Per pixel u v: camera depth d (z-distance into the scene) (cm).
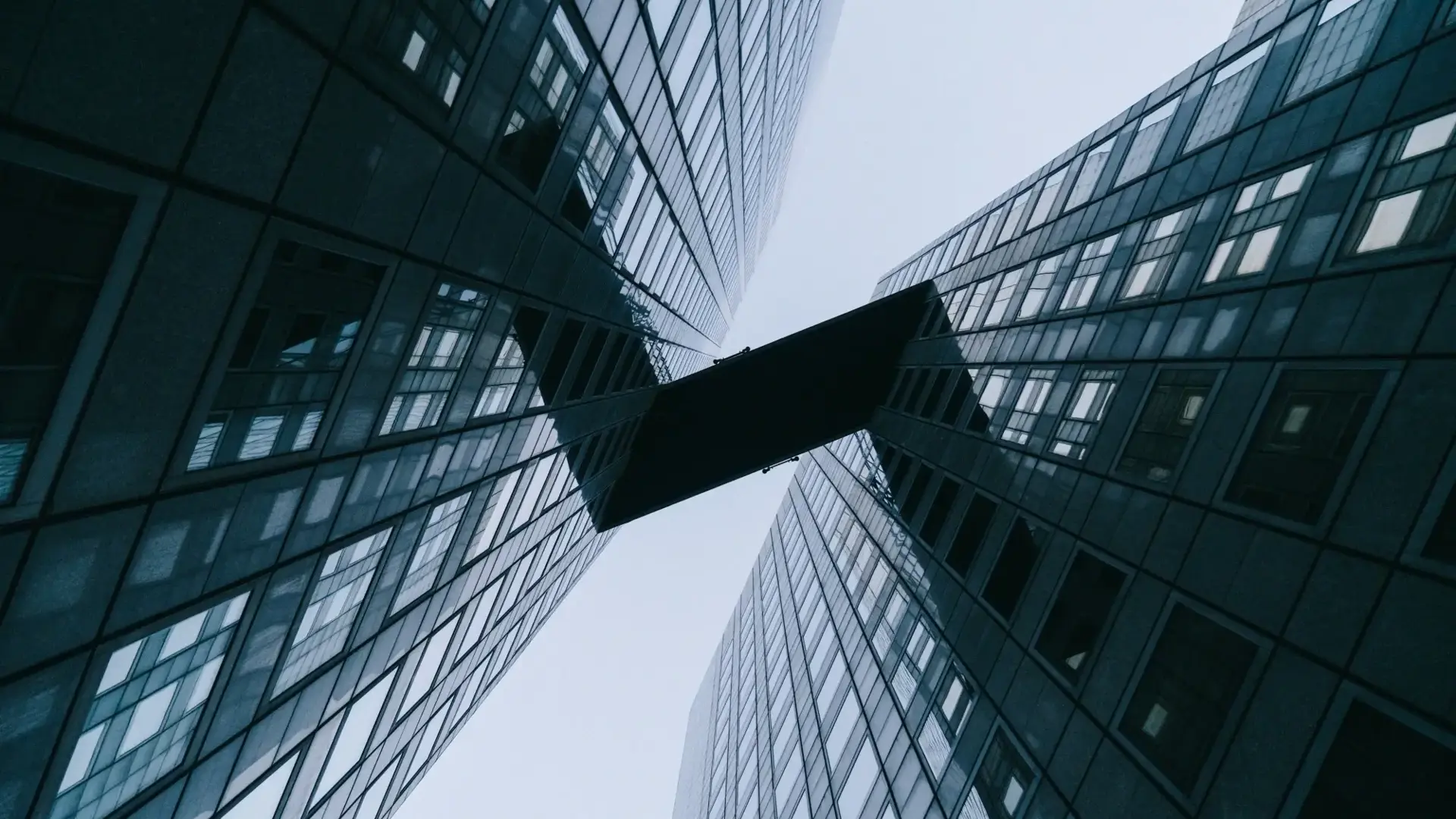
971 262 3338
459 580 2039
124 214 636
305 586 1212
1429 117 1094
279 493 1030
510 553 2452
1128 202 2047
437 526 1700
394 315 1125
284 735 1362
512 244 1458
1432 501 873
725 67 2697
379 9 834
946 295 3466
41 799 787
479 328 1459
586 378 2491
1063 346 2025
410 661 1936
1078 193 2466
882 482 3378
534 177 1432
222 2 637
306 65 758
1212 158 1702
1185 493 1297
